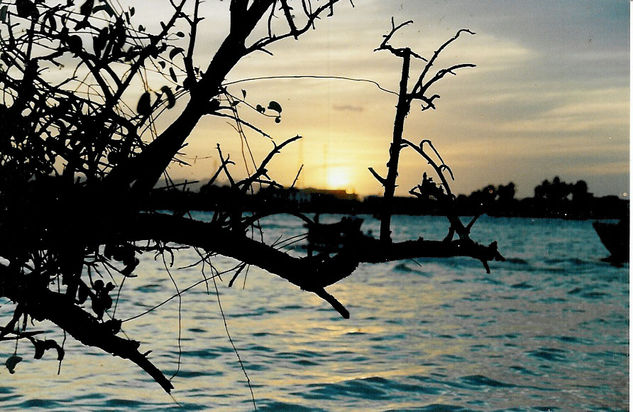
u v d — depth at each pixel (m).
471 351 17.47
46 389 12.03
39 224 2.59
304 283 2.85
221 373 13.95
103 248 2.99
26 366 13.10
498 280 37.66
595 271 44.06
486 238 99.69
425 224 149.00
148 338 16.59
